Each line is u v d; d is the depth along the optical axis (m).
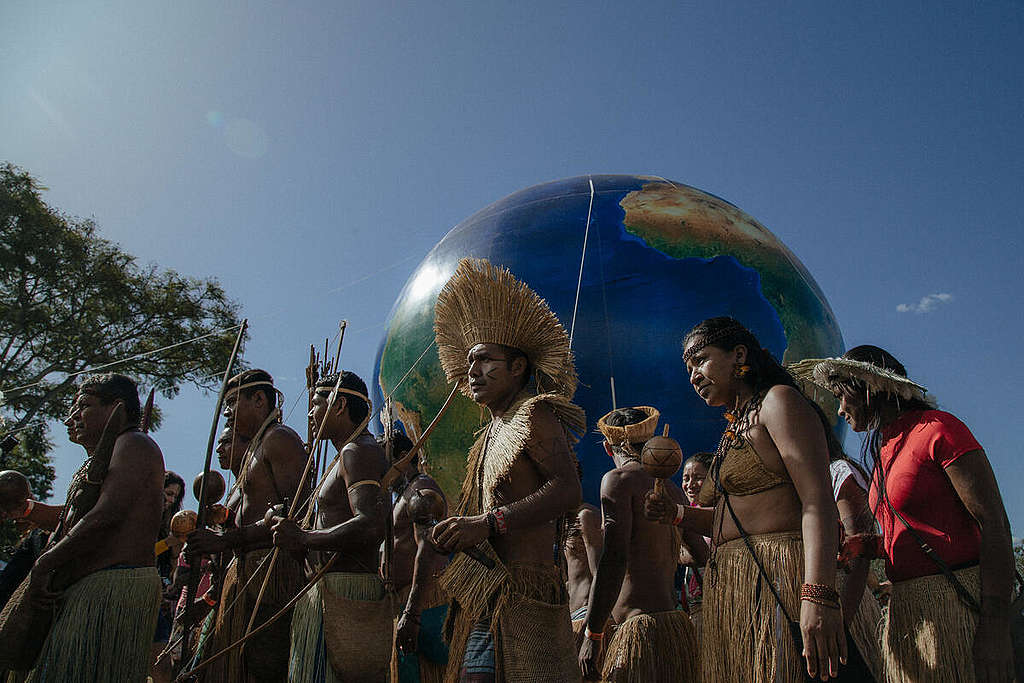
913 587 2.82
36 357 25.22
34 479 18.25
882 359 3.26
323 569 3.58
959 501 2.81
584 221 12.80
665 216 12.83
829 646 2.20
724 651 2.52
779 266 12.87
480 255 12.92
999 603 2.60
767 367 2.75
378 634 3.71
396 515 5.09
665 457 3.04
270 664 4.02
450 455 11.85
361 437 3.96
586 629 3.77
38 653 3.33
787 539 2.48
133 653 3.40
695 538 4.42
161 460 3.74
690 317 11.63
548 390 3.12
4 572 4.15
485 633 2.71
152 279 26.86
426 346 12.87
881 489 2.99
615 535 3.72
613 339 11.42
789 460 2.43
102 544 3.47
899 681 2.84
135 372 26.48
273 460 4.39
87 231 25.81
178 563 5.85
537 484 2.91
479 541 2.67
